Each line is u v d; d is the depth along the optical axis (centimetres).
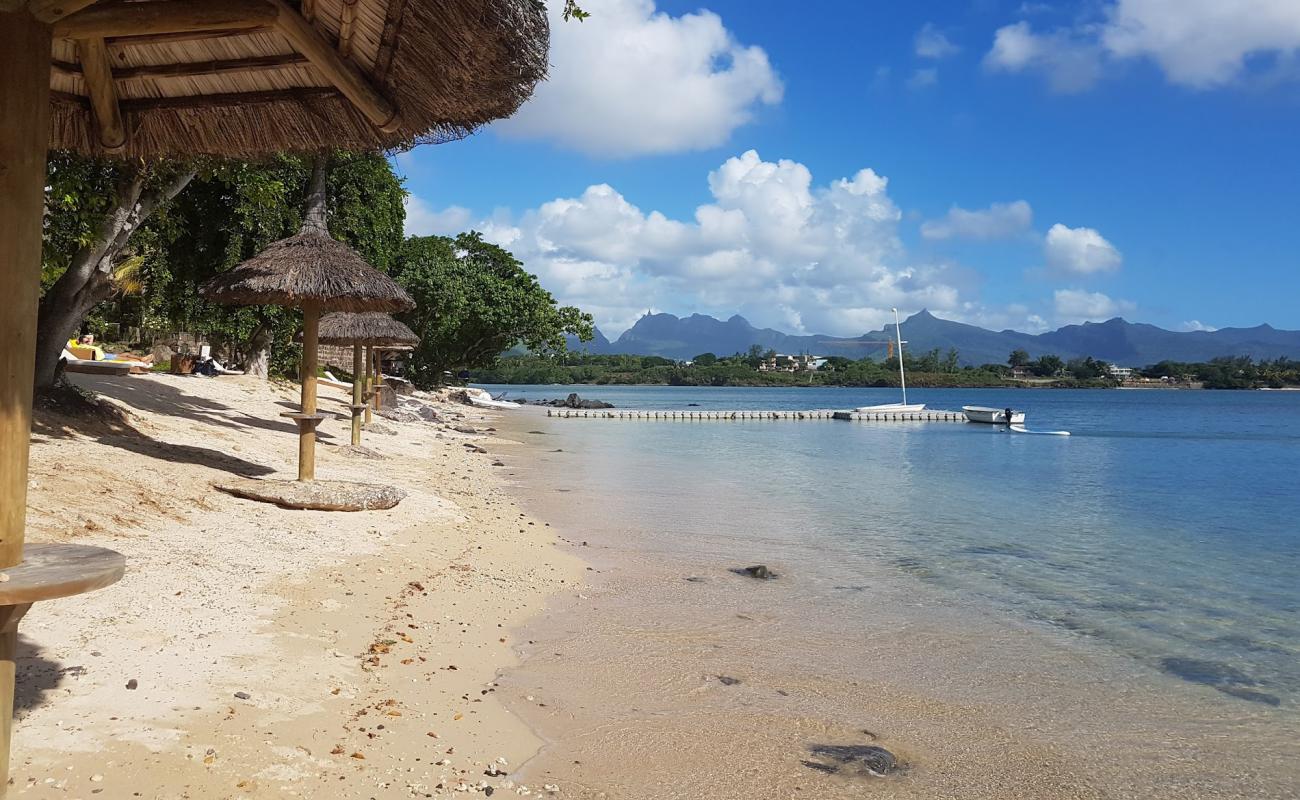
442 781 409
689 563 995
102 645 477
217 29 337
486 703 520
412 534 945
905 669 652
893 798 440
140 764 362
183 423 1334
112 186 1057
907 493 1797
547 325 5044
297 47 357
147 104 422
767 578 934
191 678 459
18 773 338
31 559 263
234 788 360
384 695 498
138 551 648
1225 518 1543
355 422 1672
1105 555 1159
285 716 439
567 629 702
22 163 246
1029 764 491
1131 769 489
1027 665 674
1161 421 6544
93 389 1329
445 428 2908
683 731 510
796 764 473
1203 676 658
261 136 440
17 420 250
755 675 621
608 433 3638
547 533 1116
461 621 678
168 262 1716
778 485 1856
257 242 1773
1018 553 1153
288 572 700
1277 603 896
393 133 418
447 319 4522
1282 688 632
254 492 927
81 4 249
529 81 376
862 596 876
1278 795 460
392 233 3155
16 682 414
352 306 1075
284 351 2877
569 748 473
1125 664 684
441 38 343
